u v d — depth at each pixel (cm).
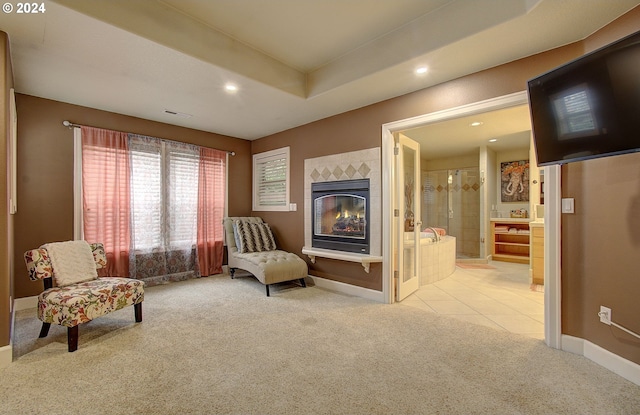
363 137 355
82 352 218
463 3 214
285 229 466
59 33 206
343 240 377
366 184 351
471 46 224
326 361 205
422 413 153
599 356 200
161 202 414
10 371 192
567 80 183
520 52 232
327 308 316
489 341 236
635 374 178
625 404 159
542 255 422
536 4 179
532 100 206
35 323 272
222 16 237
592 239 206
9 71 223
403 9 228
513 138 526
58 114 335
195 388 174
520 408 156
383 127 335
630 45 152
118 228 372
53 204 330
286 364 201
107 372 191
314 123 417
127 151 381
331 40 270
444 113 285
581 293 213
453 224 702
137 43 220
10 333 214
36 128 322
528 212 610
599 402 161
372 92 312
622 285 187
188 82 288
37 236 321
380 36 264
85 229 348
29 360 206
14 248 305
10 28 200
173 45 228
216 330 258
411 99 311
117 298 251
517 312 305
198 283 419
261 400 163
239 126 443
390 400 163
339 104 348
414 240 385
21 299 310
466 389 173
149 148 402
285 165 466
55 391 171
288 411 155
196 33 242
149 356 212
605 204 198
